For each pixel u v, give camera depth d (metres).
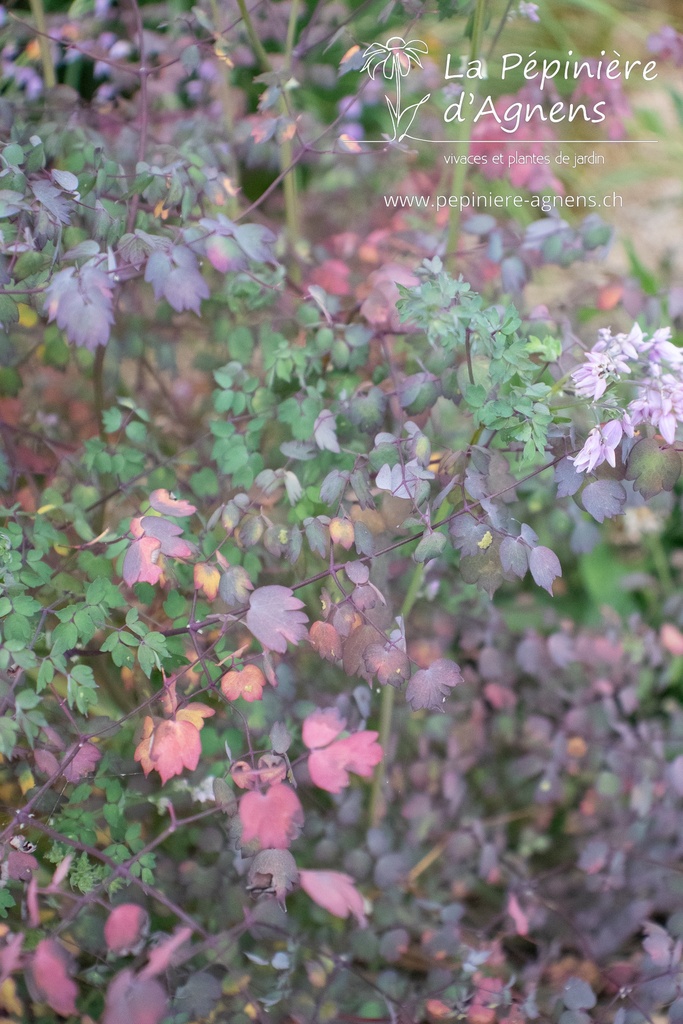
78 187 0.75
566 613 0.97
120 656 0.71
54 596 0.77
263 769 0.70
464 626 0.88
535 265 0.82
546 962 0.81
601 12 1.27
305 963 0.79
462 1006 0.77
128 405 0.80
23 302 0.73
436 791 0.88
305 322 0.80
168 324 0.85
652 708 0.91
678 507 0.96
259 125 0.80
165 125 0.91
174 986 0.75
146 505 0.73
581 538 0.86
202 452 0.84
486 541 0.68
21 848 0.72
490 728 0.89
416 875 0.86
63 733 0.77
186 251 0.70
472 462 0.69
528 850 0.88
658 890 0.83
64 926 0.71
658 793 0.86
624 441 0.68
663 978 0.76
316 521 0.72
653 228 1.26
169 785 0.80
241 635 0.79
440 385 0.74
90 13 0.92
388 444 0.72
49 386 0.86
